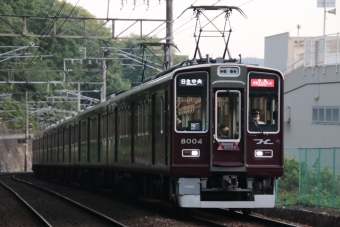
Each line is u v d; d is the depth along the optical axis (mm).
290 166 39531
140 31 43844
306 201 31516
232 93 26734
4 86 123250
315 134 55250
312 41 56469
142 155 32312
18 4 125000
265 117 26922
